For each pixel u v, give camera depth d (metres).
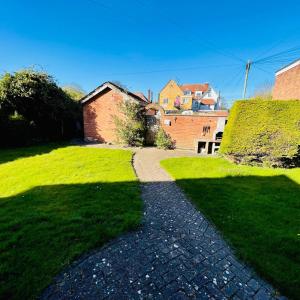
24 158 8.95
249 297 2.24
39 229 3.27
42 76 13.41
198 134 13.59
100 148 12.14
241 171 7.34
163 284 2.39
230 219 3.88
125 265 2.66
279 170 7.74
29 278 2.33
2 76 11.86
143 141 14.21
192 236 3.39
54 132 15.98
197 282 2.43
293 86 11.16
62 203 4.29
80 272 2.49
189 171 7.38
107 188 5.24
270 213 4.12
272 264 2.67
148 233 3.44
